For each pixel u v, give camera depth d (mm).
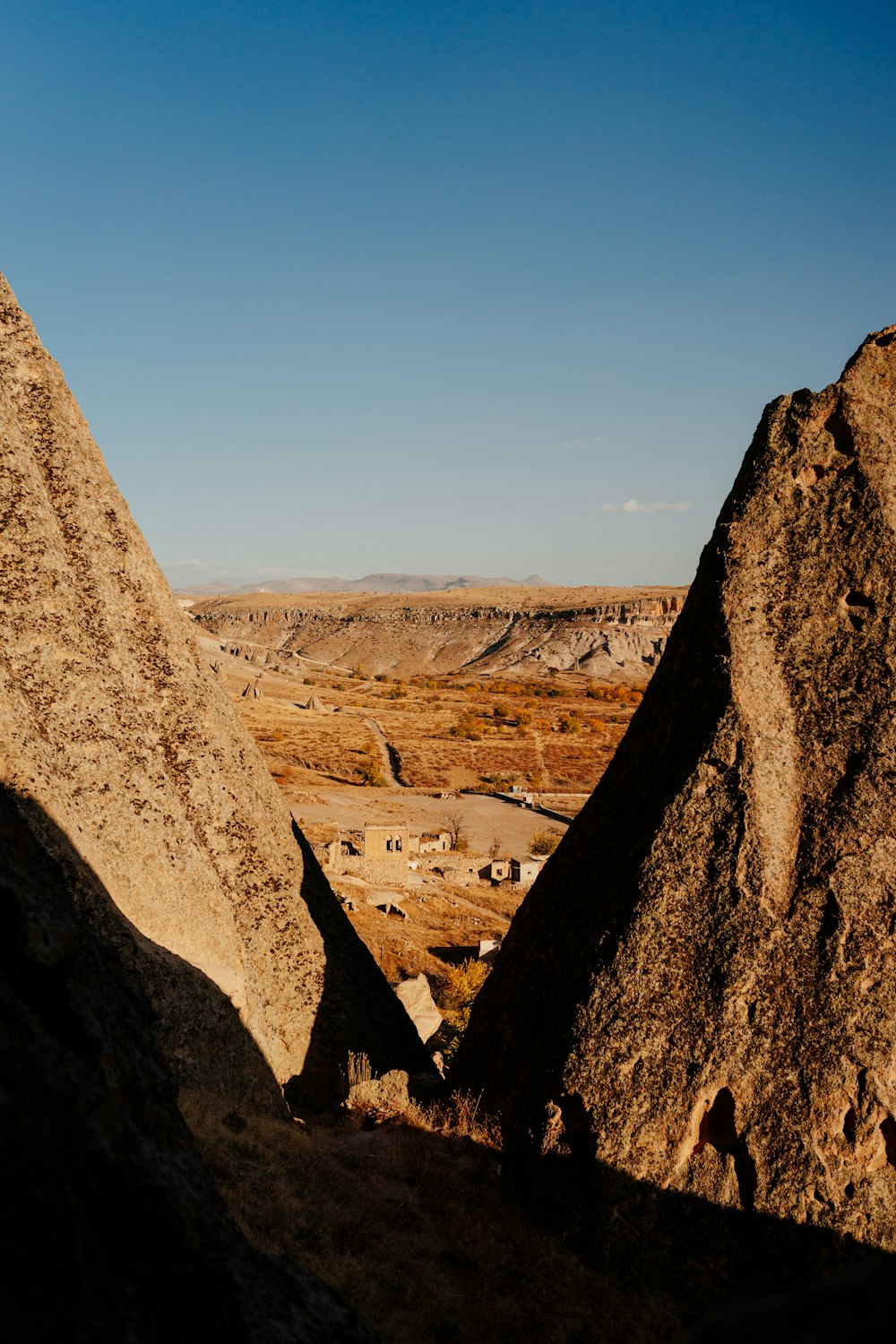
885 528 16688
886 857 15102
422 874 81938
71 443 20422
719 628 16875
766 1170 13953
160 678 20922
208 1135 13508
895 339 17797
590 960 15656
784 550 17141
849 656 16422
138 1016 9727
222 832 21312
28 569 18078
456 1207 14719
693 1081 14477
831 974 14609
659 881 15664
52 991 8172
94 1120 6281
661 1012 14938
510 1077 16844
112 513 21016
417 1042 26828
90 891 15102
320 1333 7344
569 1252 14211
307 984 22172
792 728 16297
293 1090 20922
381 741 159000
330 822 96438
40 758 15242
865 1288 3902
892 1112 13867
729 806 15773
